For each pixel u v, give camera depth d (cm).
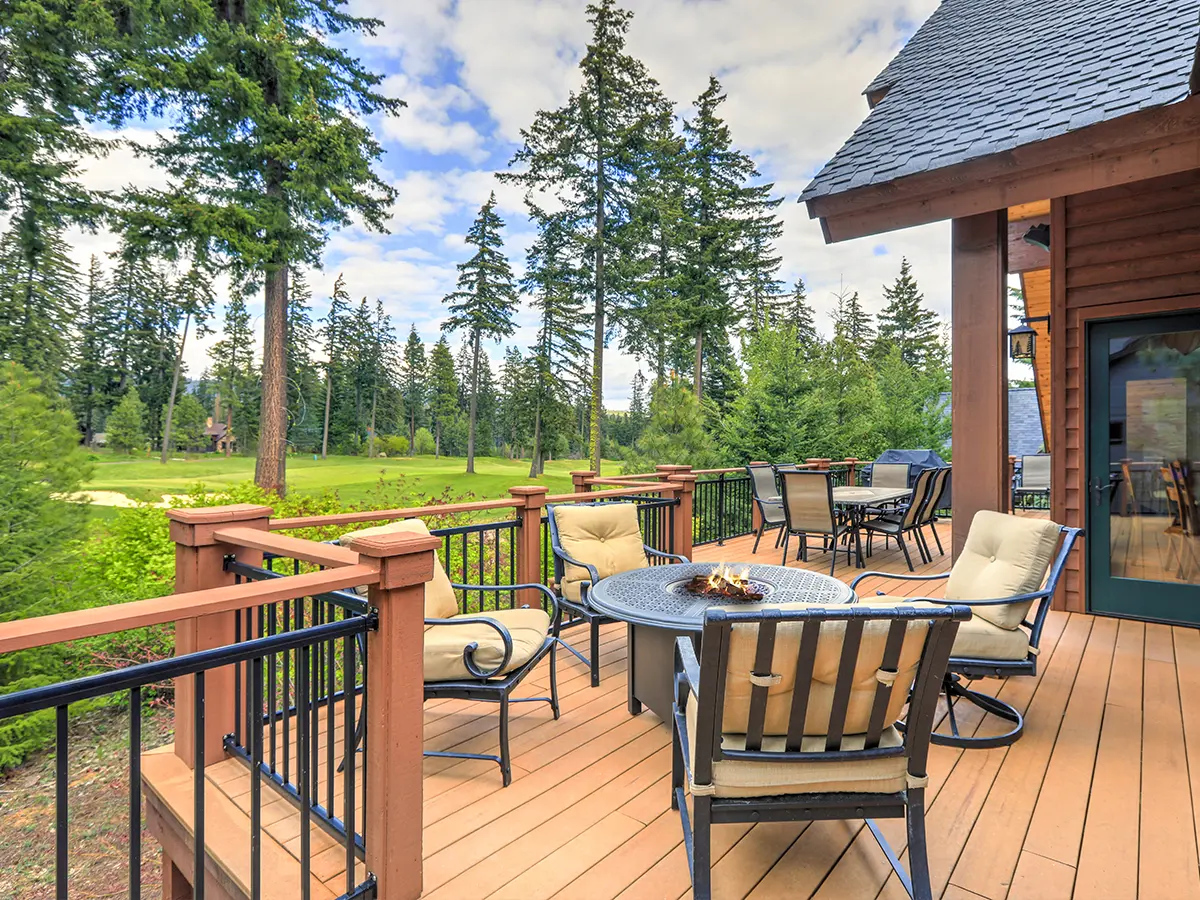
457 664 235
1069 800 215
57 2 1077
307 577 154
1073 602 454
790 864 183
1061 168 362
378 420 4141
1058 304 457
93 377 2869
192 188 1255
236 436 3400
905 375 1688
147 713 499
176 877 221
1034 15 578
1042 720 277
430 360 4500
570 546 360
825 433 1316
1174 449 420
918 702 155
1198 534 411
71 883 337
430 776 237
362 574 162
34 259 1220
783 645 147
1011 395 1569
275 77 1284
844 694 153
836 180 442
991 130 401
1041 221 542
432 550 176
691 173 2177
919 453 922
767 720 159
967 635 257
